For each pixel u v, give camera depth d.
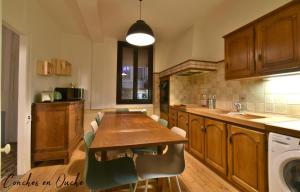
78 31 4.18
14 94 3.73
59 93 3.26
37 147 2.65
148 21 3.57
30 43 2.57
